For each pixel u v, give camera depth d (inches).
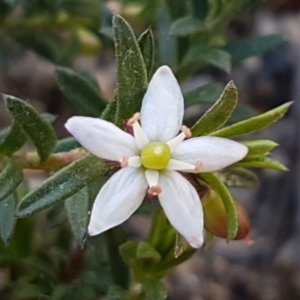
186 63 2.2
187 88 3.9
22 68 4.0
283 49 4.0
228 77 4.0
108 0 2.8
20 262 2.3
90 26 2.7
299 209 3.7
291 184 3.8
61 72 2.1
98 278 2.2
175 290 3.5
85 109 2.1
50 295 2.2
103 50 3.1
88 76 2.6
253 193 3.8
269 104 4.0
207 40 2.2
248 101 4.0
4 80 4.0
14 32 2.8
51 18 2.7
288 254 3.6
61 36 2.9
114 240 2.1
